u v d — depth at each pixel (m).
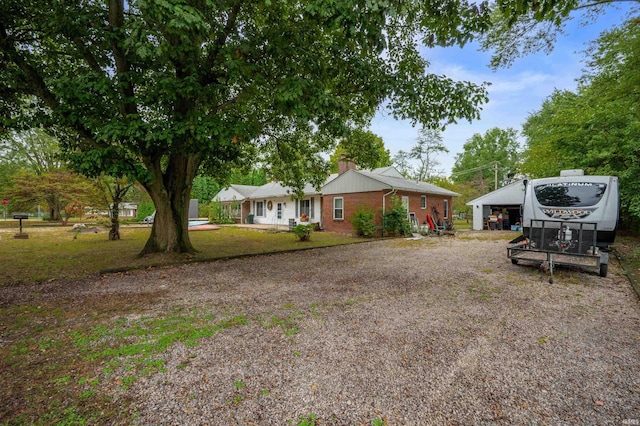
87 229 17.19
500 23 6.10
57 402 2.06
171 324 3.48
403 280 5.62
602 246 6.67
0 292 4.91
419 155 34.78
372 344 2.95
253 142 10.52
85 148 7.93
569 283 5.38
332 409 1.99
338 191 17.98
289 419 1.90
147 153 6.85
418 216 17.91
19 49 6.54
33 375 2.41
